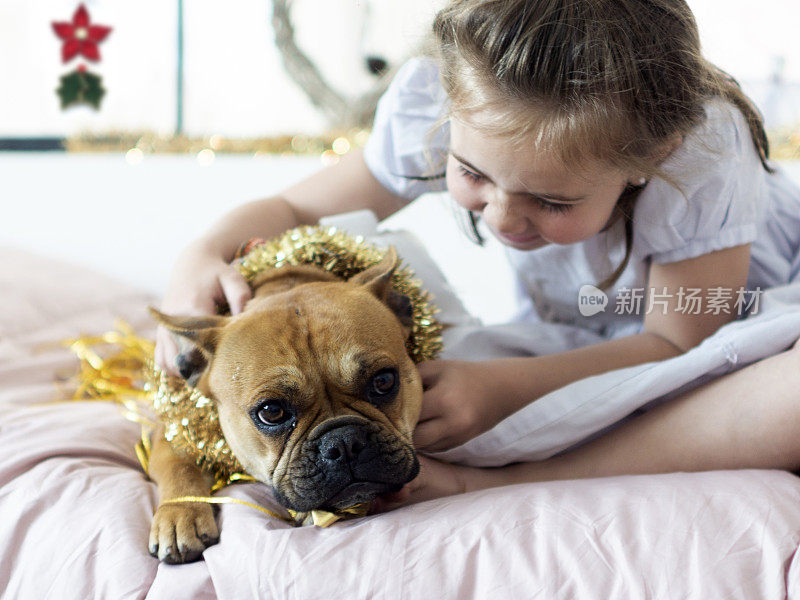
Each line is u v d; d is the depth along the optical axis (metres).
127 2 3.35
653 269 1.40
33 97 3.33
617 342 1.38
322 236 1.37
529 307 1.89
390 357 1.08
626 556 0.83
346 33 3.30
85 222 3.28
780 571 0.79
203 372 1.12
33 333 2.18
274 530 0.96
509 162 1.02
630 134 1.02
